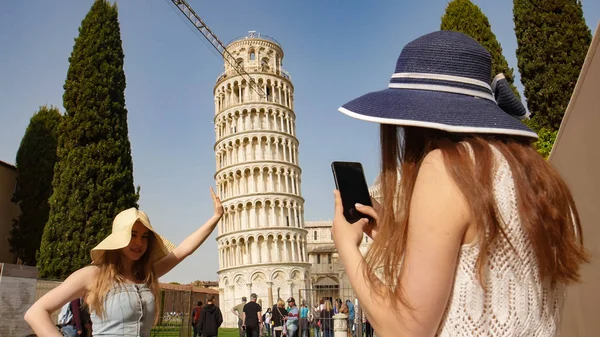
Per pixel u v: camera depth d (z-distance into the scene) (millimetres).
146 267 4418
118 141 25969
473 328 1258
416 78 1541
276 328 24844
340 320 18234
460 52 1537
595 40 4473
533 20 15523
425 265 1239
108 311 3924
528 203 1288
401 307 1233
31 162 27359
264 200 71062
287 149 75938
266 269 67750
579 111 4836
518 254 1251
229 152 74938
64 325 8914
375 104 1492
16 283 11938
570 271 1355
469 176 1286
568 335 5430
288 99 79938
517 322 1242
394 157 1632
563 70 14648
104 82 26625
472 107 1434
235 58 78750
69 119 25844
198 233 4871
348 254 1521
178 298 17375
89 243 23203
